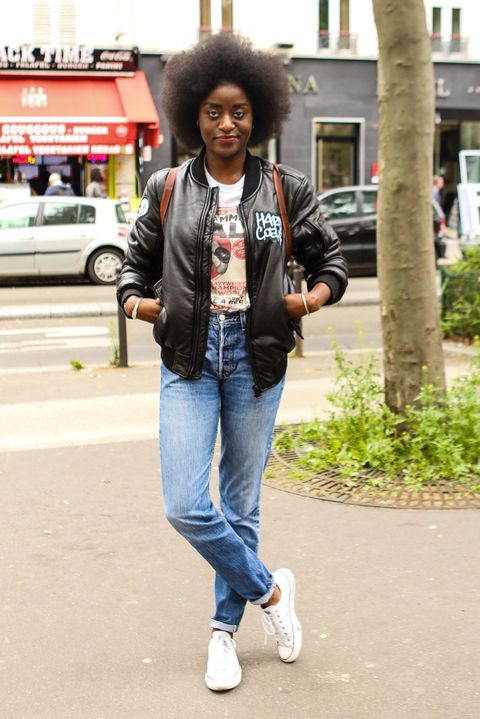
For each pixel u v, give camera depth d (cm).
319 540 450
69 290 1723
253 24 2670
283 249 304
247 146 320
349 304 1537
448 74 2872
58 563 428
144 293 321
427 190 545
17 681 324
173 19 2556
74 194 2431
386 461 545
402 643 347
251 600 322
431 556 429
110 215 1808
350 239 1980
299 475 543
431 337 559
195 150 332
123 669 333
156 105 2570
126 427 673
